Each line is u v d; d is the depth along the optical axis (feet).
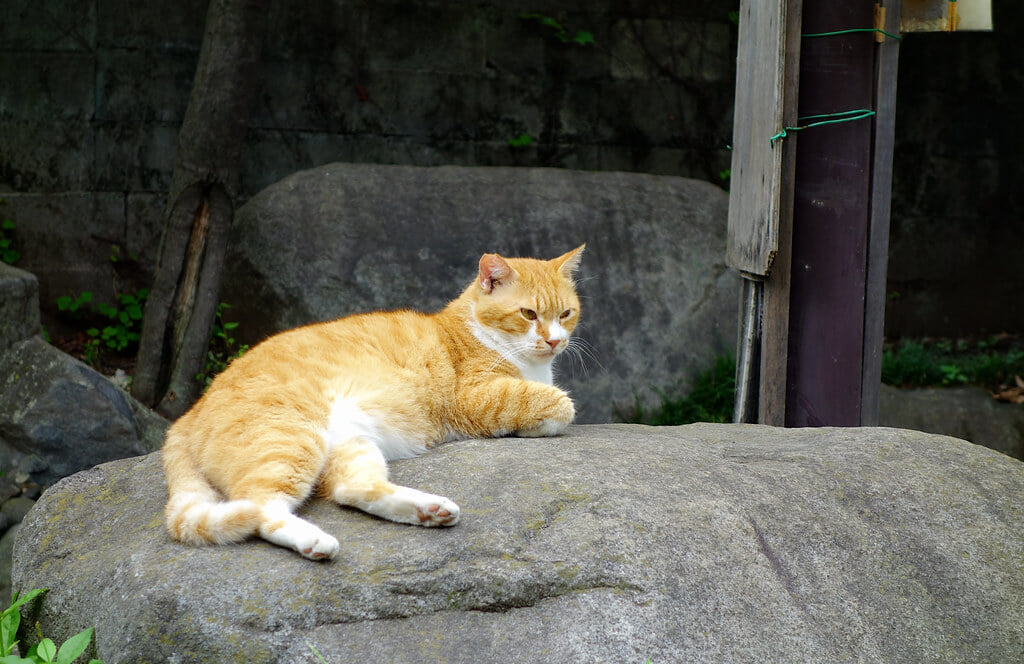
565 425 12.07
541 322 13.17
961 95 31.07
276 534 8.91
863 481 10.93
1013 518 10.87
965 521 10.70
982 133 31.32
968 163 31.32
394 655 8.25
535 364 13.56
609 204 24.84
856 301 14.67
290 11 26.18
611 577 8.83
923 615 9.72
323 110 26.71
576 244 23.94
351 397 11.03
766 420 14.78
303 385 10.69
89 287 25.66
